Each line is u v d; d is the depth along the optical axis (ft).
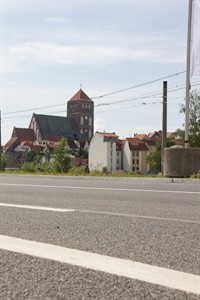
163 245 15.10
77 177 63.52
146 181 51.72
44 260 13.29
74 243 15.55
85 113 620.08
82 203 27.96
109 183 47.98
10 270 12.37
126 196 32.01
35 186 44.42
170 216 21.66
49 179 61.16
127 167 455.63
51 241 15.97
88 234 17.19
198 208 24.70
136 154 457.68
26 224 19.84
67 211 24.03
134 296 10.07
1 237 16.84
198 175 48.93
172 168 50.49
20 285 11.09
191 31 49.80
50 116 584.40
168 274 11.60
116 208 25.08
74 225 19.34
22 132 572.51
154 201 28.43
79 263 12.82
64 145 204.85
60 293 10.43
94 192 35.94
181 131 162.40
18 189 40.68
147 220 20.47
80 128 611.06
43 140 556.51
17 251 14.48
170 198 30.09
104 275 11.64
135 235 16.88
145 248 14.66
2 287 10.98
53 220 20.89
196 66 49.60
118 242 15.62
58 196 33.01
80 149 561.84
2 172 99.76
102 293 10.33
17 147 531.50
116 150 451.53
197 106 158.30
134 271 11.90
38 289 10.75
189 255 13.67
